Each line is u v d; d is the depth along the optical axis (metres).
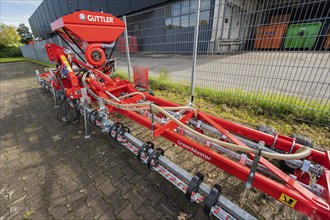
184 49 6.64
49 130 3.28
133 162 2.36
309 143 1.99
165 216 1.65
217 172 2.13
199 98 4.33
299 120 3.11
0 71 12.38
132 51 9.52
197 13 3.39
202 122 2.26
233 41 4.11
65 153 2.60
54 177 2.17
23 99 5.25
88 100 2.74
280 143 1.74
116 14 17.97
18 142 2.96
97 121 2.44
